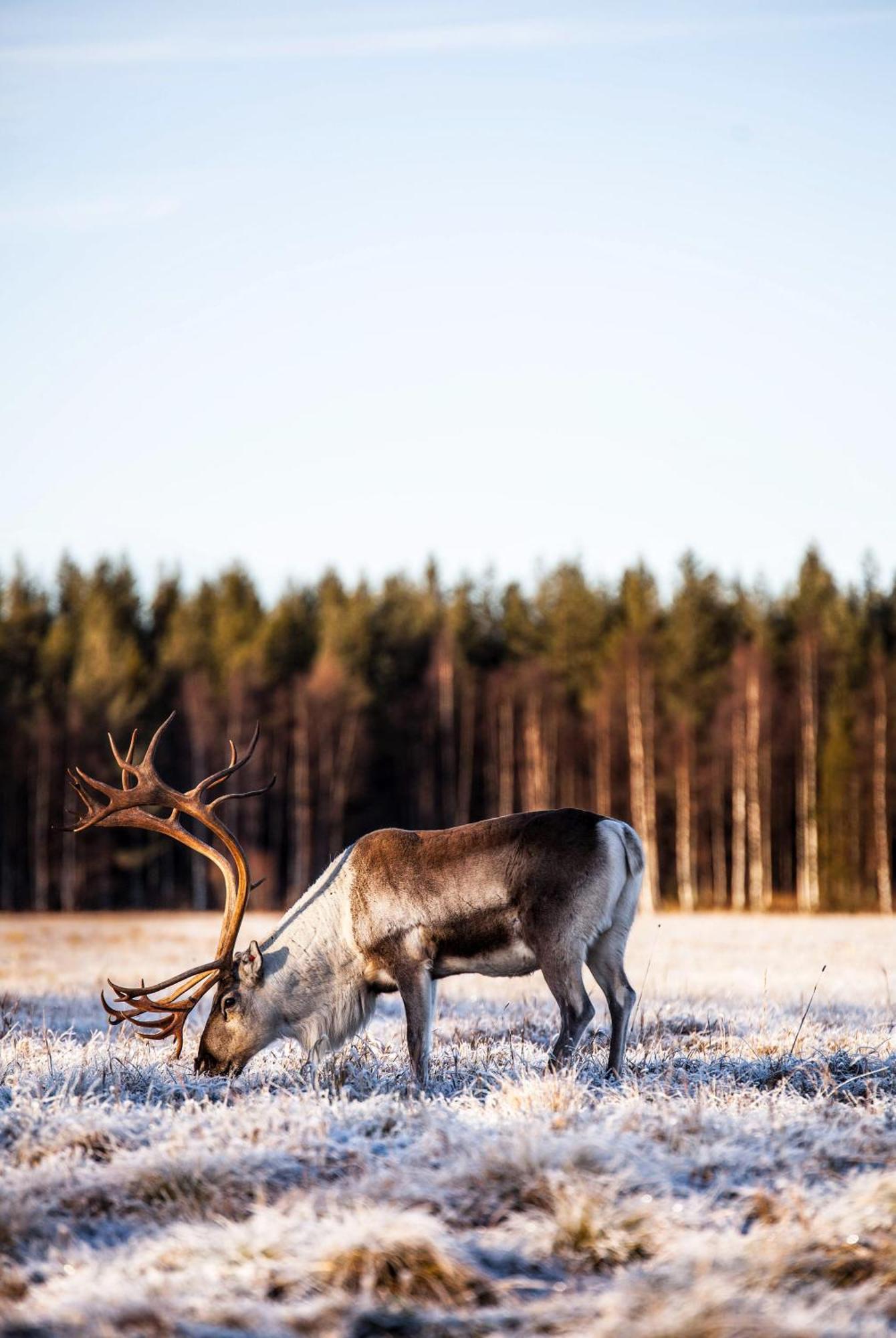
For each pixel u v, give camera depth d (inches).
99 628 4645.7
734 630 4571.9
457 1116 509.4
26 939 2153.1
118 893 4065.0
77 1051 688.4
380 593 5231.3
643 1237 379.2
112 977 1371.8
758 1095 559.8
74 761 4018.2
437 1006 1006.4
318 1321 331.6
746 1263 353.7
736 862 3587.6
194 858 3885.3
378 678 4505.4
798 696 3976.4
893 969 1419.8
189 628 4798.2
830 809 3651.6
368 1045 723.4
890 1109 531.8
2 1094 573.6
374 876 657.6
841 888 3597.4
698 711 3949.3
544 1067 624.1
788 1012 936.3
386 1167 440.1
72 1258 383.2
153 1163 438.6
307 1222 388.2
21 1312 340.5
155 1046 762.2
